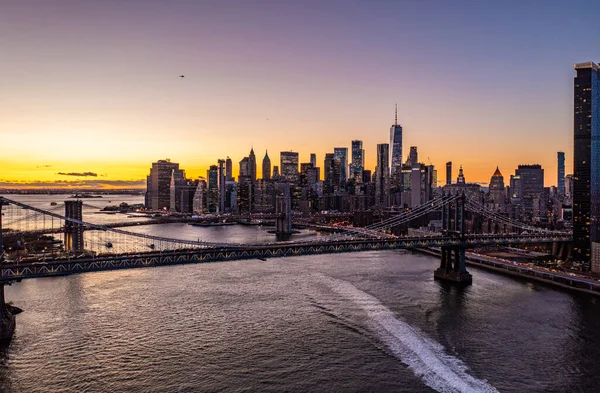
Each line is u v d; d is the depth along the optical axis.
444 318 139.50
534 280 198.38
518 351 114.88
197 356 109.56
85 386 95.12
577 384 98.50
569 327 132.50
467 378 100.44
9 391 93.00
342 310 146.62
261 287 179.25
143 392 93.25
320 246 176.62
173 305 151.75
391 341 119.81
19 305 148.38
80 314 139.88
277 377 99.81
